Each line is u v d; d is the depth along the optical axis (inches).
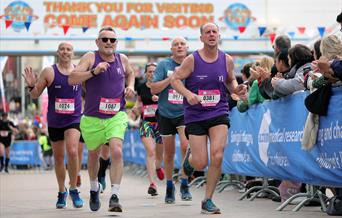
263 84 606.5
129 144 1375.5
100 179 767.7
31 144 1620.3
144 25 1219.2
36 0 1200.8
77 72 519.5
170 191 636.1
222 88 520.1
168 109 637.9
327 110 481.7
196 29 1232.8
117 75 533.3
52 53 1210.0
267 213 522.3
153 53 1237.7
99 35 532.4
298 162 539.5
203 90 516.1
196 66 515.8
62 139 591.2
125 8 1215.6
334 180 480.7
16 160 1642.5
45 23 1205.1
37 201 682.2
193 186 855.7
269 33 1248.2
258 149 637.9
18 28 1202.0
